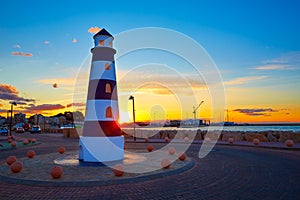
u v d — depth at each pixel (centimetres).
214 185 911
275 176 1041
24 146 2545
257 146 2212
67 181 941
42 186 924
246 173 1107
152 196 791
